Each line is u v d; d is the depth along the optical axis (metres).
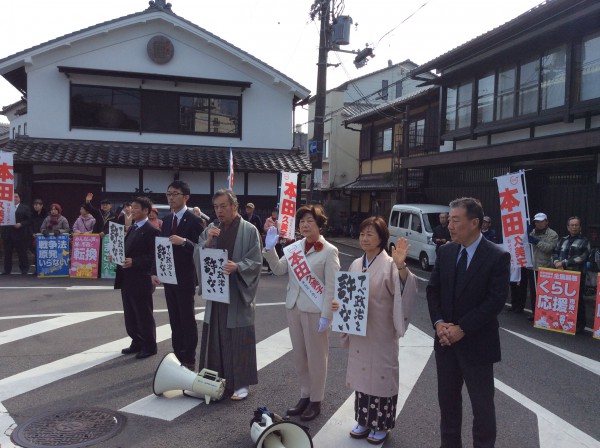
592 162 11.32
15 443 3.74
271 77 17.55
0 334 6.55
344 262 15.02
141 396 4.66
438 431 4.09
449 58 14.45
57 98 15.77
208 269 4.55
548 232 8.30
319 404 4.34
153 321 5.78
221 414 4.32
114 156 15.36
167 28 16.53
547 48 11.84
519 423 4.26
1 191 10.44
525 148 11.95
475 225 3.33
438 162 15.58
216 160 16.22
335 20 13.54
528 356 6.17
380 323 3.77
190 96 16.94
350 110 27.92
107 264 11.23
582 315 7.49
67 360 5.60
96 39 15.97
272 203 17.16
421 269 13.91
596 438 4.01
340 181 27.88
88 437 3.86
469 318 3.21
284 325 7.31
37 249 11.16
